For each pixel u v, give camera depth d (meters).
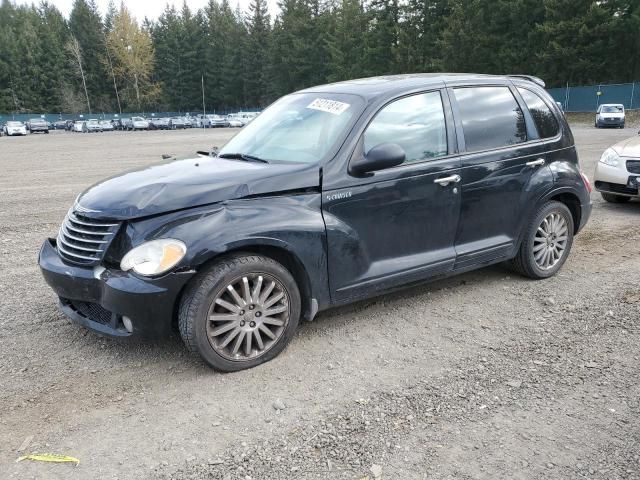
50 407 3.26
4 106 91.31
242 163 4.11
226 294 3.54
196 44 97.19
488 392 3.36
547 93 5.39
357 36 66.94
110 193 3.69
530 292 4.99
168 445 2.90
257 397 3.34
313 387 3.45
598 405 3.21
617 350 3.87
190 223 3.41
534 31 47.06
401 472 2.67
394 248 4.21
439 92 4.51
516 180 4.84
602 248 6.39
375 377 3.56
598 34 44.81
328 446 2.88
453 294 4.97
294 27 75.56
